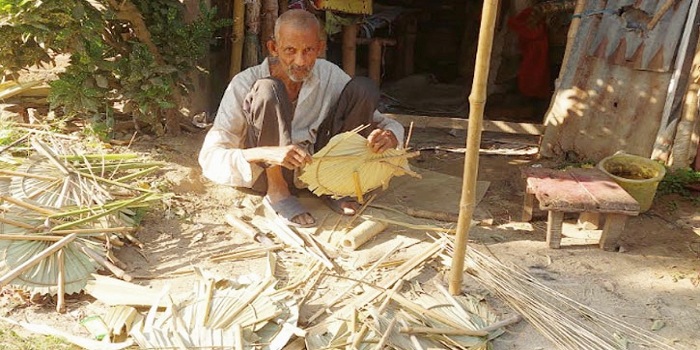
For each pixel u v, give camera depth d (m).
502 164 4.47
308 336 2.55
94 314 2.69
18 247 2.90
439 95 6.46
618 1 4.27
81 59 3.94
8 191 3.27
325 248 3.20
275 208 3.44
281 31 3.10
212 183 3.81
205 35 4.28
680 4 3.99
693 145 4.02
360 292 2.87
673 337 2.68
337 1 4.88
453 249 2.96
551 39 5.65
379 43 5.87
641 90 4.16
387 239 3.33
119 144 4.13
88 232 3.04
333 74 3.51
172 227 3.38
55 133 4.11
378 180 3.25
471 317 2.72
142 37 4.11
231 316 2.60
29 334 2.55
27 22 3.62
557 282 3.03
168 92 4.15
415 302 2.81
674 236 3.50
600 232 3.52
